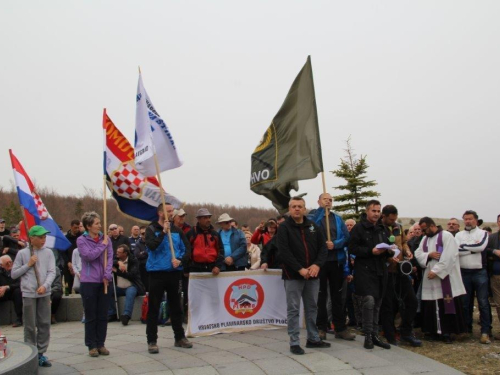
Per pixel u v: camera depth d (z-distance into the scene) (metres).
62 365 6.27
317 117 7.80
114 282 9.90
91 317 6.66
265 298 8.41
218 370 5.80
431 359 6.40
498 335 8.00
